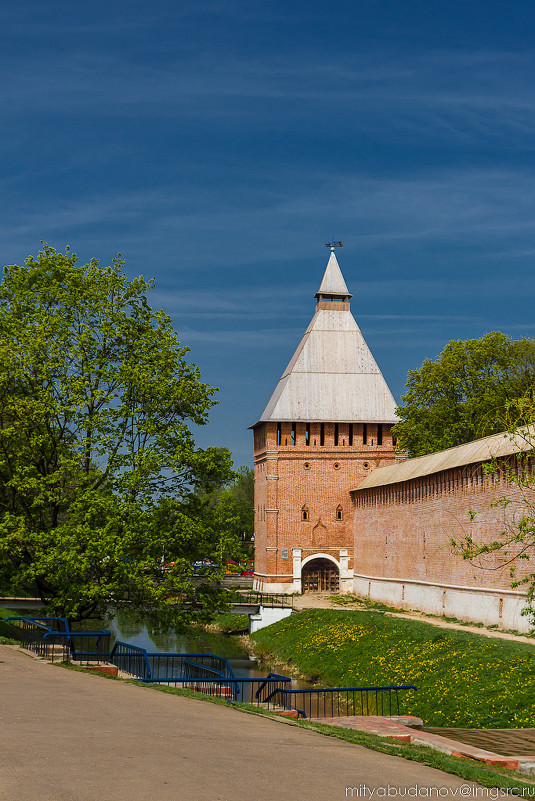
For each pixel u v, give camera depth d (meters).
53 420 31.91
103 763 9.14
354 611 50.41
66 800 7.53
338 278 75.81
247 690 33.84
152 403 32.69
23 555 31.80
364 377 73.50
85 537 29.34
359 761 11.12
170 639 54.41
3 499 32.75
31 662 20.09
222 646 51.94
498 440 41.94
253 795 8.41
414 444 65.62
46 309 33.91
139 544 31.47
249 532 117.44
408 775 10.55
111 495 30.61
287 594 69.12
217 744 11.13
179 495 33.78
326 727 14.33
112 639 53.19
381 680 33.94
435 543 48.50
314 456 71.62
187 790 8.31
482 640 34.16
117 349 34.22
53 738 10.30
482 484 42.16
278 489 70.94
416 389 65.88
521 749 14.53
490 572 40.88
